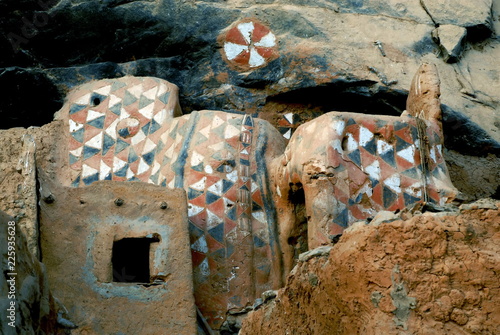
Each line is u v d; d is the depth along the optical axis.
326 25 10.59
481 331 4.75
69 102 9.93
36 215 7.28
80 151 9.58
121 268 8.55
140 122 9.69
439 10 11.14
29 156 7.45
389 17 10.92
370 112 10.55
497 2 11.76
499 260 4.82
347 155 8.26
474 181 10.48
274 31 10.48
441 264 4.89
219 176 8.91
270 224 8.77
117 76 10.27
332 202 8.03
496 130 10.59
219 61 10.37
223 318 8.38
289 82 10.27
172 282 7.58
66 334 5.69
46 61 10.21
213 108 10.26
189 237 8.03
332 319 5.23
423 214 5.06
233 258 8.59
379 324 4.89
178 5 10.44
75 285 7.30
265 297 6.24
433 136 8.70
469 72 10.92
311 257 5.63
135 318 7.30
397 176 8.34
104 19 10.27
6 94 10.16
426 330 4.80
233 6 10.56
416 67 10.61
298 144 8.54
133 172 9.41
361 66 10.38
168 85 9.98
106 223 7.70
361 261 5.03
